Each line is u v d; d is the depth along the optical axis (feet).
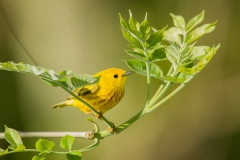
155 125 46.68
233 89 47.21
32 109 44.91
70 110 45.21
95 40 47.34
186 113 47.26
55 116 45.03
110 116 47.55
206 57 15.58
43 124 44.68
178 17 19.29
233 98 47.09
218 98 47.37
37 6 44.75
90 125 44.91
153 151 45.55
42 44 44.68
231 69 47.70
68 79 13.84
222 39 47.60
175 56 16.37
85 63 46.29
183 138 45.96
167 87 16.89
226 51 47.78
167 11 48.26
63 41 45.44
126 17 48.78
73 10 46.39
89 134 16.92
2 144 42.50
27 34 44.19
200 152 45.57
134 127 46.37
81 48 45.98
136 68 17.40
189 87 48.01
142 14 48.85
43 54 44.47
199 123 46.60
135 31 16.06
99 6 48.16
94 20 47.75
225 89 47.42
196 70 15.87
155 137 46.26
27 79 45.09
